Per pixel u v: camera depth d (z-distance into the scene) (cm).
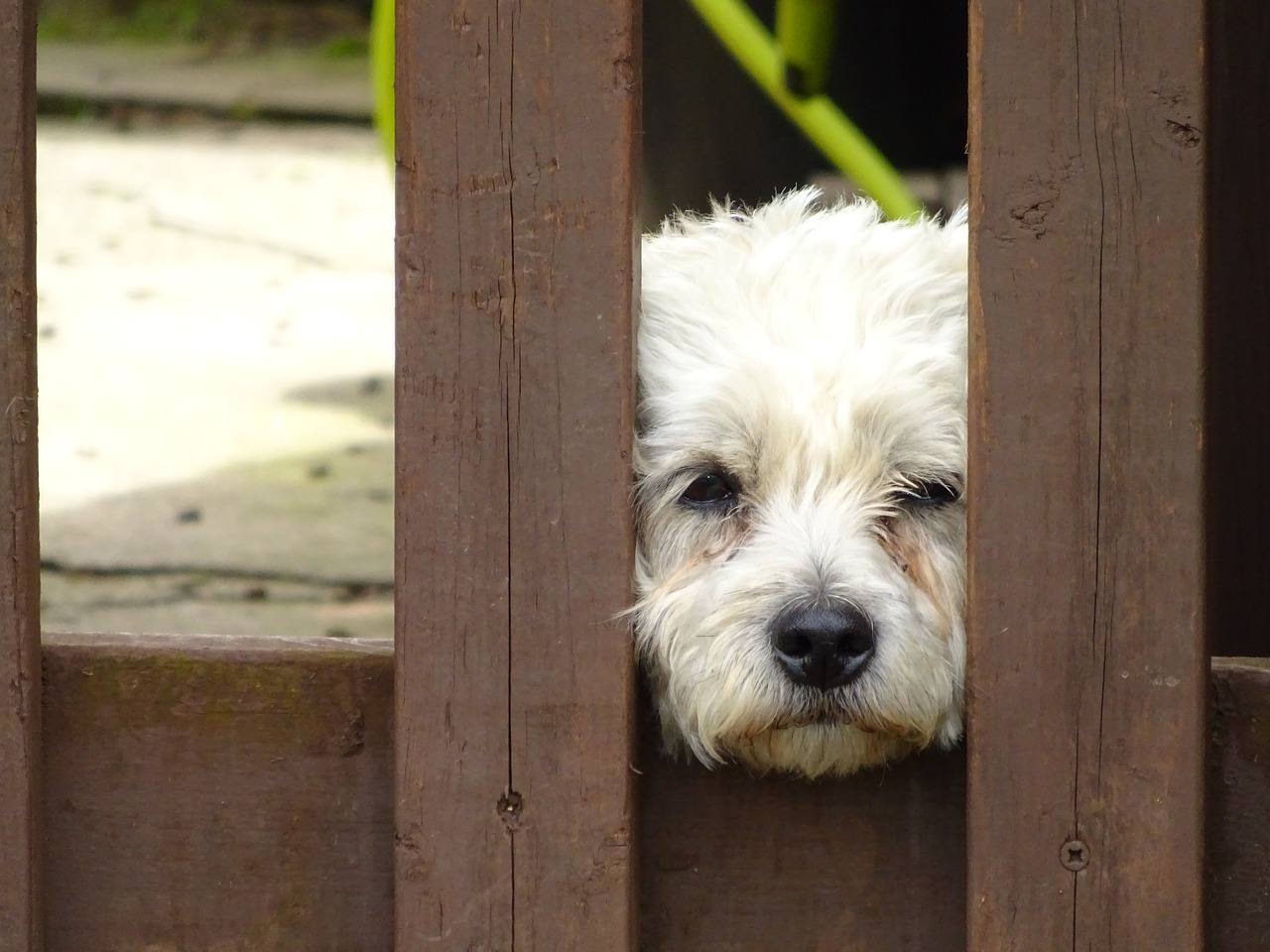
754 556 498
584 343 438
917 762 470
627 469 440
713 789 469
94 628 970
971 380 432
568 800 447
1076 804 434
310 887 474
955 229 592
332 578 1067
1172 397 424
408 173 437
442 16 433
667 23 1037
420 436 443
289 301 1844
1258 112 612
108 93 2847
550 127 434
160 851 475
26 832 462
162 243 2100
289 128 2812
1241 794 446
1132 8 417
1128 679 430
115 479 1264
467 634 446
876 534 518
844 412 523
